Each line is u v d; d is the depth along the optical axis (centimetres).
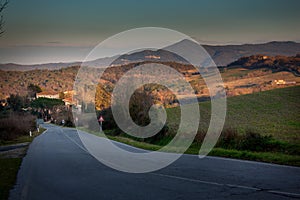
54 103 14950
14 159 1945
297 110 3684
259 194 809
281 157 1471
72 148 2603
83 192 913
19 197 874
